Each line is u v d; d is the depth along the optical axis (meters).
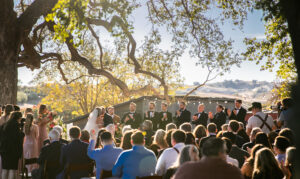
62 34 13.37
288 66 19.05
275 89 32.56
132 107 15.29
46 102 45.28
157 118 15.47
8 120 9.17
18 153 9.06
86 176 7.14
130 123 15.17
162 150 6.59
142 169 5.71
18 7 23.12
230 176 3.44
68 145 7.18
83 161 7.12
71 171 7.03
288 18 2.77
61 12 13.31
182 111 15.73
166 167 5.63
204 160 3.53
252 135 7.47
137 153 5.79
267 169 4.90
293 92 2.43
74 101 45.47
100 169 6.52
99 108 12.64
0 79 16.16
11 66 16.61
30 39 21.55
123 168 5.75
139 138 5.85
